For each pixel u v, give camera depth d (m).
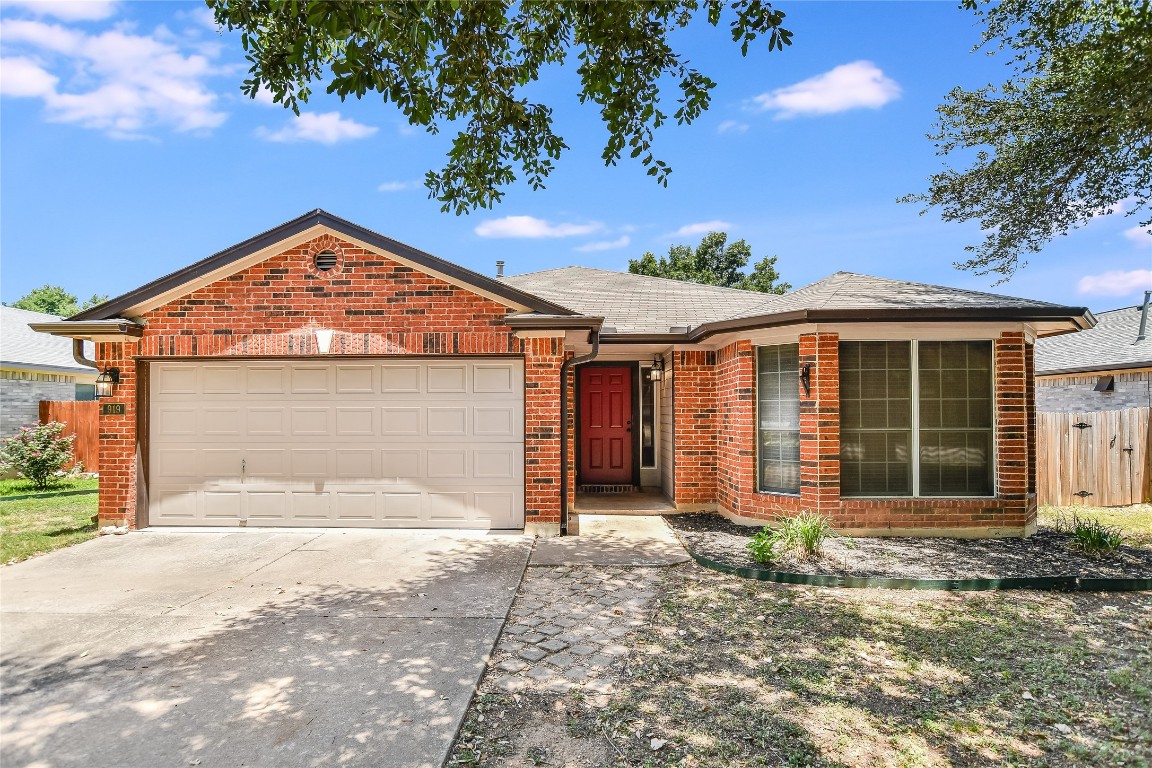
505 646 4.24
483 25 4.67
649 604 5.12
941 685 3.62
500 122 5.33
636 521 8.55
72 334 7.64
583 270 14.13
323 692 3.51
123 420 7.72
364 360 7.89
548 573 6.01
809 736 3.04
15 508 9.55
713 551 6.84
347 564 6.25
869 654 4.08
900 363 7.55
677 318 9.58
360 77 3.87
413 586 5.54
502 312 7.67
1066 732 3.07
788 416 7.91
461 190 5.82
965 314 7.03
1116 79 5.79
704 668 3.88
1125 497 10.41
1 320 16.36
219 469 7.89
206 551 6.74
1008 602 5.18
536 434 7.63
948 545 7.05
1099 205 7.39
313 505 7.86
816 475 7.43
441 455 7.84
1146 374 12.55
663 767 2.79
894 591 5.49
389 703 3.38
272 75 4.68
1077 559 6.46
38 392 14.23
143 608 4.94
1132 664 3.87
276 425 7.89
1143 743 2.95
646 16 4.57
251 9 4.30
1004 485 7.43
